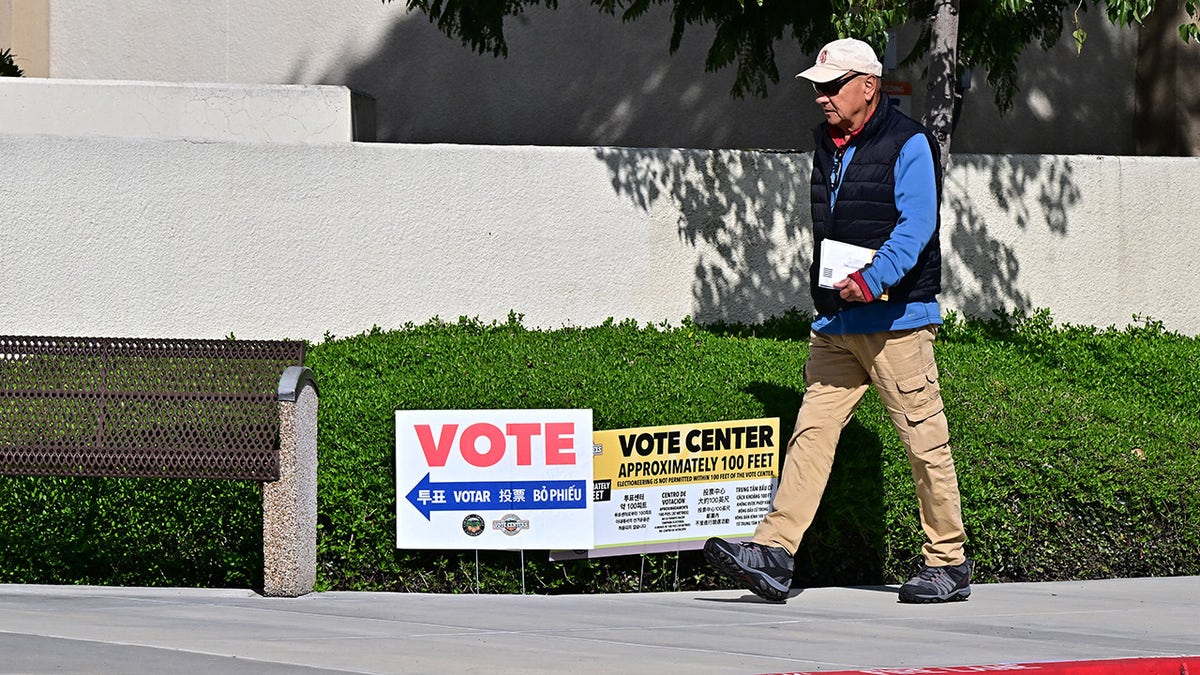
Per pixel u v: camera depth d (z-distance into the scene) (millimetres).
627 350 23312
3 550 17516
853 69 15227
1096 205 28078
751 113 34094
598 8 33688
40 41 33156
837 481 17672
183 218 24656
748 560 15844
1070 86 35344
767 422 17625
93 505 17281
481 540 16797
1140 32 35125
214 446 16000
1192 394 24266
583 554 16984
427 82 33656
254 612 15164
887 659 13000
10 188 24234
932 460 15922
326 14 33562
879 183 15281
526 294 25812
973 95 34844
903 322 15469
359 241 25156
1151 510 19016
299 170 24922
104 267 24500
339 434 17328
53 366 16406
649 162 26250
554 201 25859
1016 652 13414
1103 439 19547
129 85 25391
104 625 14070
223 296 24812
